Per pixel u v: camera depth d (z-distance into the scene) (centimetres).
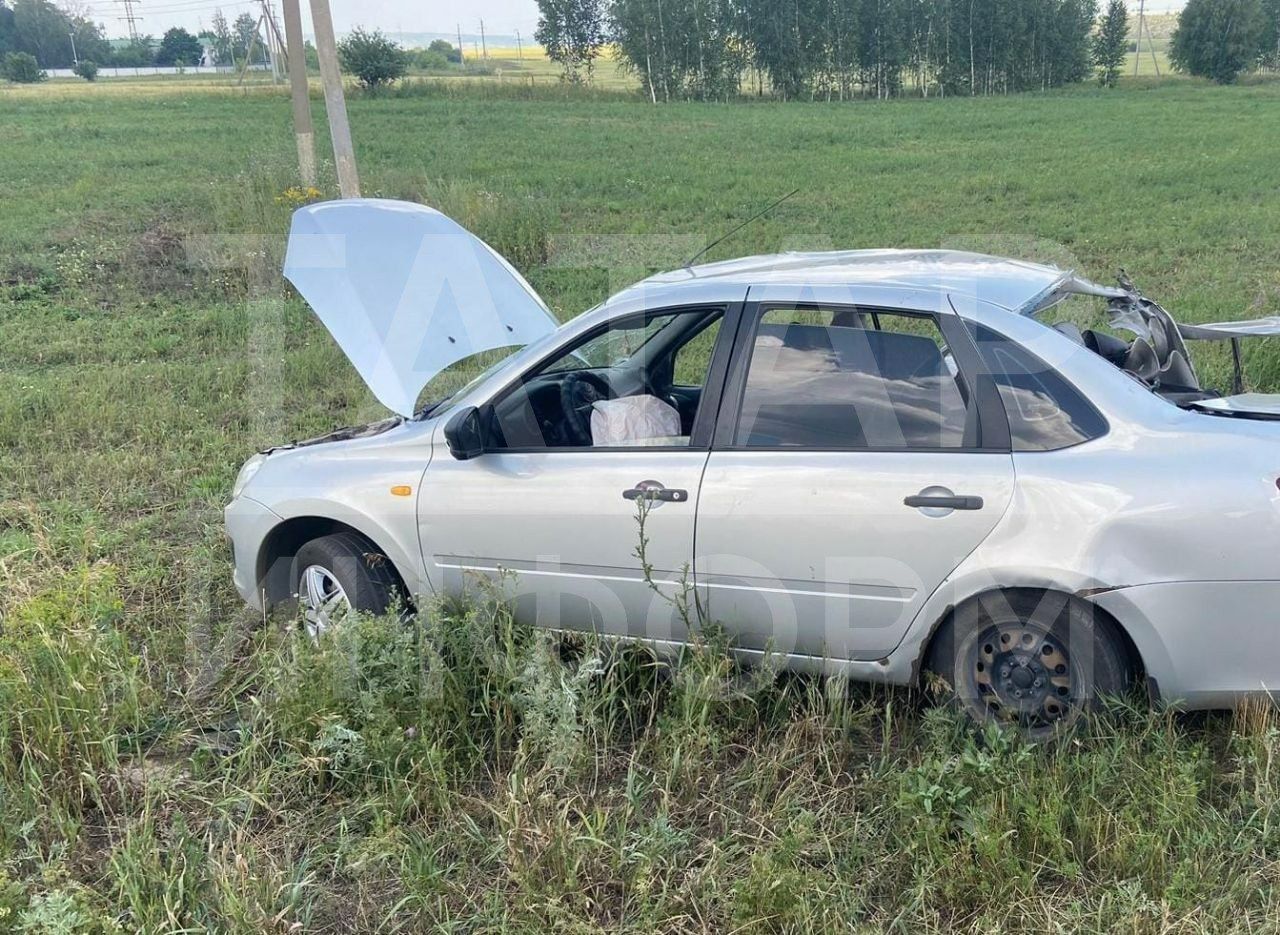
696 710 382
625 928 303
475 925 311
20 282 1327
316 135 3209
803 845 325
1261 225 1512
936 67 6944
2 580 521
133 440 793
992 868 305
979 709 372
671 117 4372
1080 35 7131
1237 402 362
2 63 10312
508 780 355
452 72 9419
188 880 319
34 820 344
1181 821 314
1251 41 7081
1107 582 341
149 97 5341
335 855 339
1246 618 335
